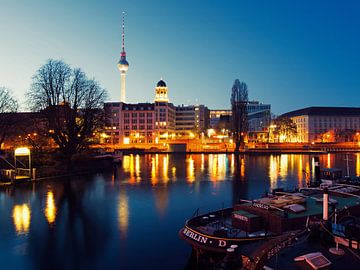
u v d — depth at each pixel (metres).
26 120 65.38
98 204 33.84
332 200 22.36
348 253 13.84
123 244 21.84
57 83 58.28
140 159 99.69
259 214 19.80
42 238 23.11
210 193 40.03
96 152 81.38
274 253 14.13
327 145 143.88
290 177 55.19
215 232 18.42
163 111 170.12
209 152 128.25
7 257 19.81
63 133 58.72
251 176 56.75
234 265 14.41
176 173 61.72
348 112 197.38
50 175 54.34
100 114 63.44
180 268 18.23
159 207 32.38
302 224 19.06
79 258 19.58
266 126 180.38
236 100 119.50
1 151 63.47
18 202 34.88
